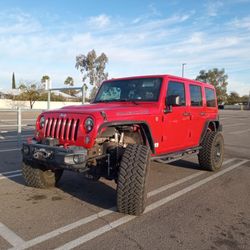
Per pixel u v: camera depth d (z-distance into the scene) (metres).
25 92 57.19
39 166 5.67
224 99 95.88
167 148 6.20
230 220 4.65
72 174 7.07
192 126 7.09
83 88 12.89
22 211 4.83
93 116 4.61
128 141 5.46
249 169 8.18
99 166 4.95
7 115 30.34
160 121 5.82
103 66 49.25
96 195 5.66
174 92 6.39
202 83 7.76
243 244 3.90
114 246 3.77
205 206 5.24
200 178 7.11
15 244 3.78
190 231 4.24
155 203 5.34
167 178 7.04
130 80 6.51
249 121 30.75
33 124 20.02
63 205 5.12
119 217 4.67
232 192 6.07
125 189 4.57
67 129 4.79
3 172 7.21
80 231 4.16
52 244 3.80
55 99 60.22
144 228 4.30
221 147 8.00
